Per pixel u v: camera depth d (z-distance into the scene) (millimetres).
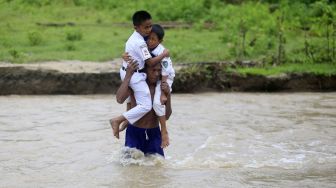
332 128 17953
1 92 24234
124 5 43312
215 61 27594
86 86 24609
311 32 34750
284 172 13344
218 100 23188
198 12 41188
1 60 26797
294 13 38562
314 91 26297
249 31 34812
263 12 38719
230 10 40469
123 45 31734
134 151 14203
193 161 14242
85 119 18938
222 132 17266
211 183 12445
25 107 21047
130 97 14367
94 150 15172
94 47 31375
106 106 21438
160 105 13875
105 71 24891
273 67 27172
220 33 36438
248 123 18625
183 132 17266
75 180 12586
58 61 27125
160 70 13961
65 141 16031
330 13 31703
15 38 33469
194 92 25594
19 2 44000
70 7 43844
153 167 13742
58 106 21344
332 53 29109
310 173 13273
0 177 12766
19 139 16188
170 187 12141
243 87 26094
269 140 16406
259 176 12992
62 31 36219
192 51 30156
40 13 42094
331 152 15203
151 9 41906
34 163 13922
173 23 39625
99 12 42406
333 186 12258
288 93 25625
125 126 14367
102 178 12766
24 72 24484
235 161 14281
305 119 19328
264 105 22031
